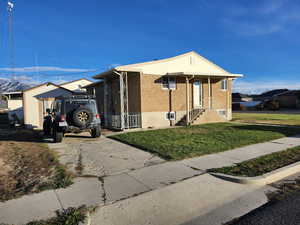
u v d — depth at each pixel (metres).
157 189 4.25
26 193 4.04
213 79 17.25
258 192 4.18
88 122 9.37
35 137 11.27
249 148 7.45
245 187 4.39
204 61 16.58
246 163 5.70
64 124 9.05
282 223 3.10
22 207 3.50
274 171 5.00
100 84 19.05
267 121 16.86
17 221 3.10
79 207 3.51
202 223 3.15
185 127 13.45
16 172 5.27
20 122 19.78
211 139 8.99
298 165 5.45
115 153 7.07
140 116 13.91
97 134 10.27
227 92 17.98
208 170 5.25
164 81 14.88
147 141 8.77
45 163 6.00
